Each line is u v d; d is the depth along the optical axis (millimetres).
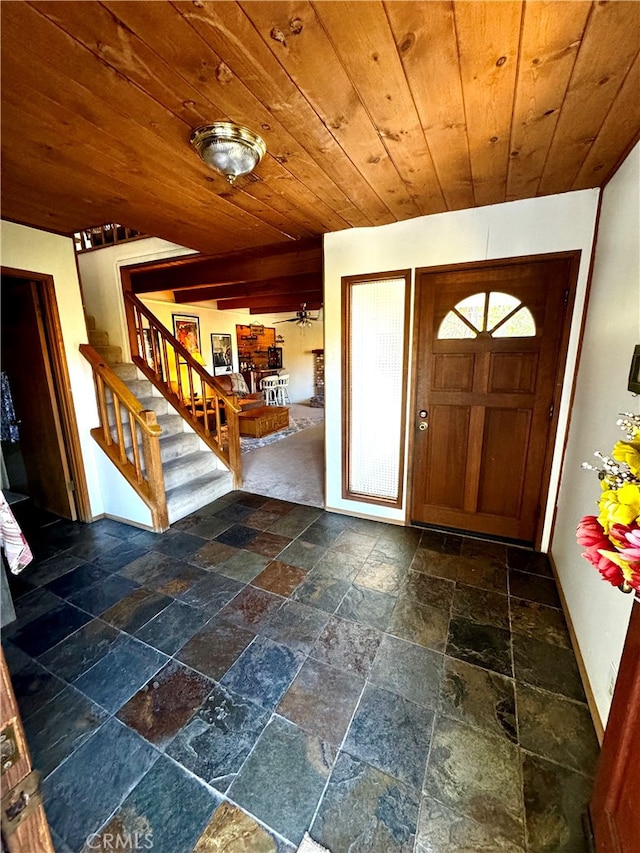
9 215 2328
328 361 3004
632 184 1549
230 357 8562
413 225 2496
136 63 1069
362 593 2148
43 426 3031
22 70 1082
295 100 1255
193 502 3297
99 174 1764
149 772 1238
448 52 1050
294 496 3635
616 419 1538
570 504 2105
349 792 1178
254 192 1983
